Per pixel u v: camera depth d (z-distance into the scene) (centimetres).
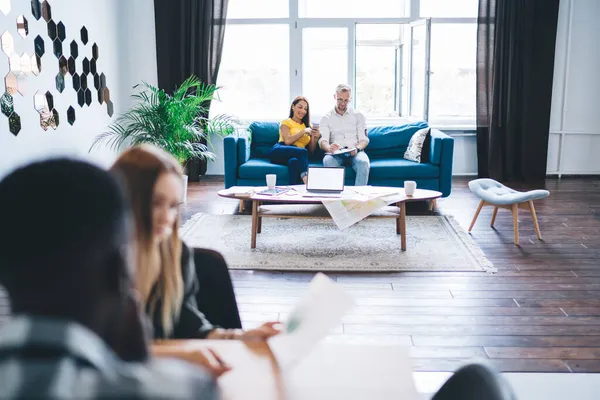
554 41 657
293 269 383
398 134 601
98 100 598
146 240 114
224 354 124
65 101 520
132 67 678
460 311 317
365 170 547
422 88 636
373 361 124
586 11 665
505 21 648
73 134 537
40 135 475
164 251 133
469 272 378
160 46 664
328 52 688
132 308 69
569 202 571
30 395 33
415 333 291
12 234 42
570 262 397
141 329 70
